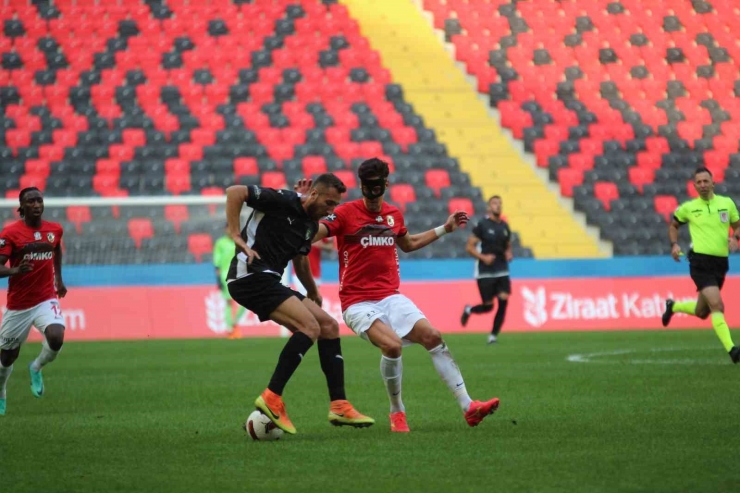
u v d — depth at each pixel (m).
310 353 59.06
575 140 102.00
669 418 27.33
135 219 85.12
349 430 26.36
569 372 42.41
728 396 32.56
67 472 20.22
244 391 37.56
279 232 25.16
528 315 78.62
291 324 24.88
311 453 22.38
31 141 98.44
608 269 81.81
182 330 77.25
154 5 114.56
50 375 45.84
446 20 114.81
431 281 78.50
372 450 22.69
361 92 106.12
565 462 20.62
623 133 103.81
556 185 97.25
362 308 25.94
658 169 99.62
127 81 105.88
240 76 107.19
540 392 34.88
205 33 111.81
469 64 109.75
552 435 24.62
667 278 80.88
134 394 36.94
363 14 115.69
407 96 106.25
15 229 33.38
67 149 97.44
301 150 98.56
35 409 32.66
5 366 33.00
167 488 18.41
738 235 44.62
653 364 45.31
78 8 113.69
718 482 18.27
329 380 25.92
